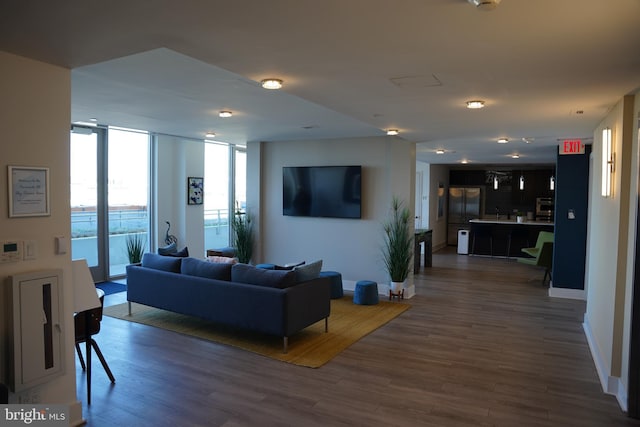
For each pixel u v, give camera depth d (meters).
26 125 2.74
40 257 2.84
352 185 7.25
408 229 6.84
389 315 5.81
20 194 2.72
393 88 3.38
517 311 6.08
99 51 2.57
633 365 3.20
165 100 4.48
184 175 8.20
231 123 5.95
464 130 5.59
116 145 7.46
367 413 3.21
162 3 1.90
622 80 3.05
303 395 3.49
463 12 1.97
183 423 3.06
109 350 4.45
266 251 8.19
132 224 7.81
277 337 4.86
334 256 7.54
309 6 1.92
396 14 1.99
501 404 3.38
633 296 3.21
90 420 3.09
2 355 2.66
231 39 2.34
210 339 4.79
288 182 7.81
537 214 12.71
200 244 8.57
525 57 2.59
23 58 2.70
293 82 3.23
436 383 3.73
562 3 1.84
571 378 3.88
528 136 6.09
